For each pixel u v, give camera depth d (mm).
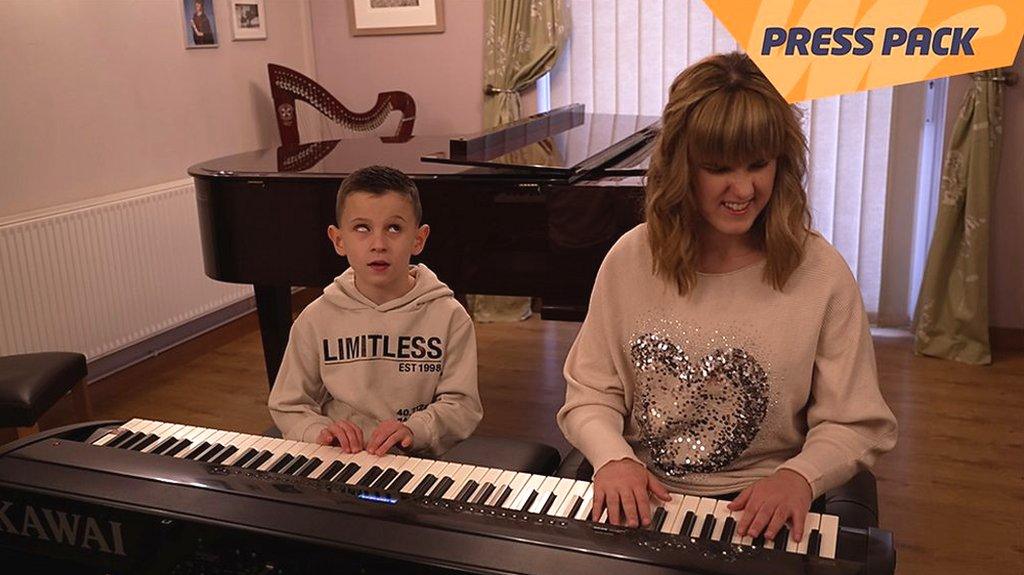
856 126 4051
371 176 1641
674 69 4312
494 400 3543
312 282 2855
